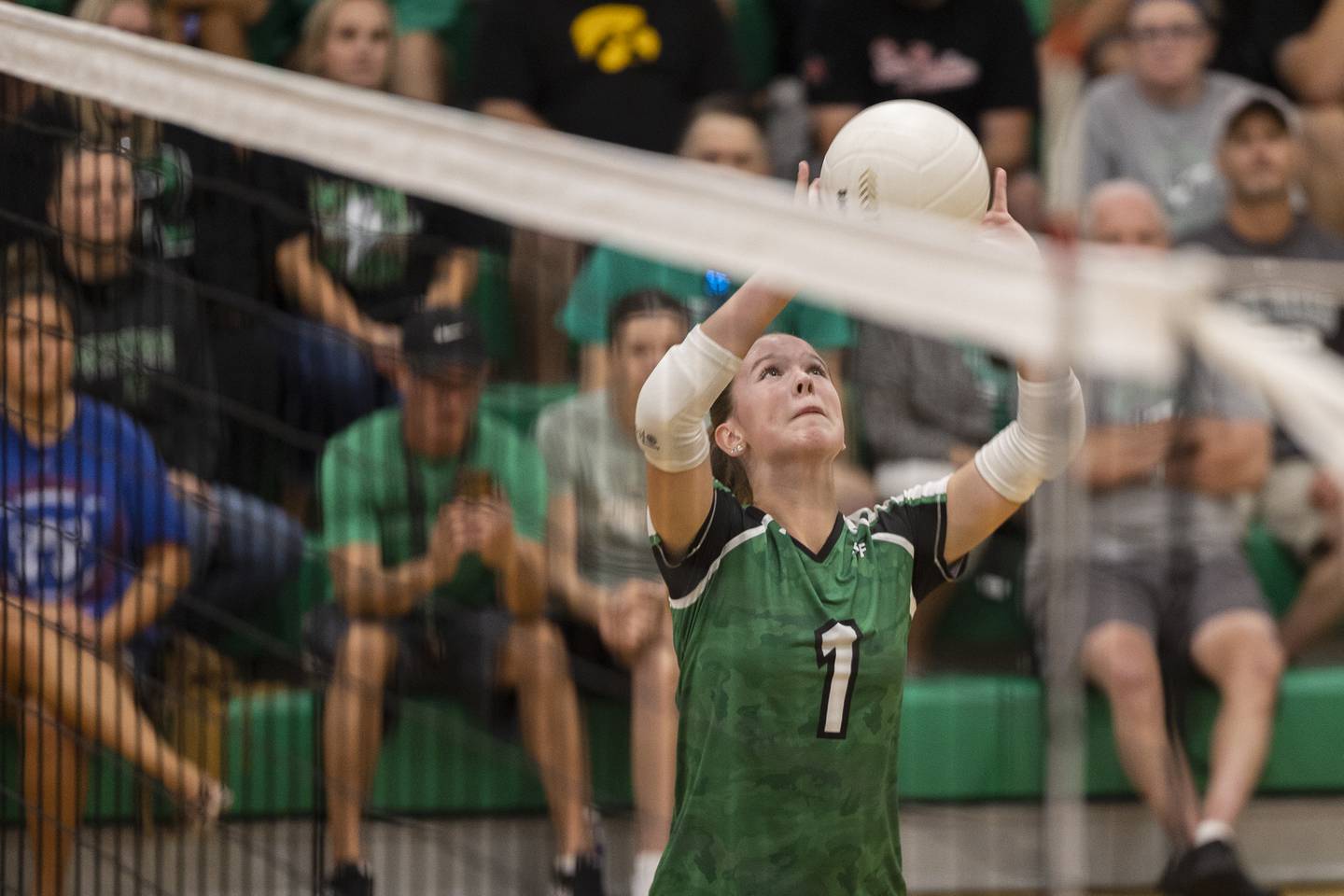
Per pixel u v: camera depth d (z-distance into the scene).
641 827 11.09
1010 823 11.26
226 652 11.34
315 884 10.60
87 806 10.83
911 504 8.30
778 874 7.87
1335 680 12.30
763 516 8.05
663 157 16.12
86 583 10.92
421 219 11.38
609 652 11.48
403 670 11.30
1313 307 12.09
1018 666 12.33
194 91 7.89
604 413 11.48
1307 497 12.42
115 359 10.30
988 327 4.86
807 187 8.57
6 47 8.74
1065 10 16.84
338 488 11.16
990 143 16.19
